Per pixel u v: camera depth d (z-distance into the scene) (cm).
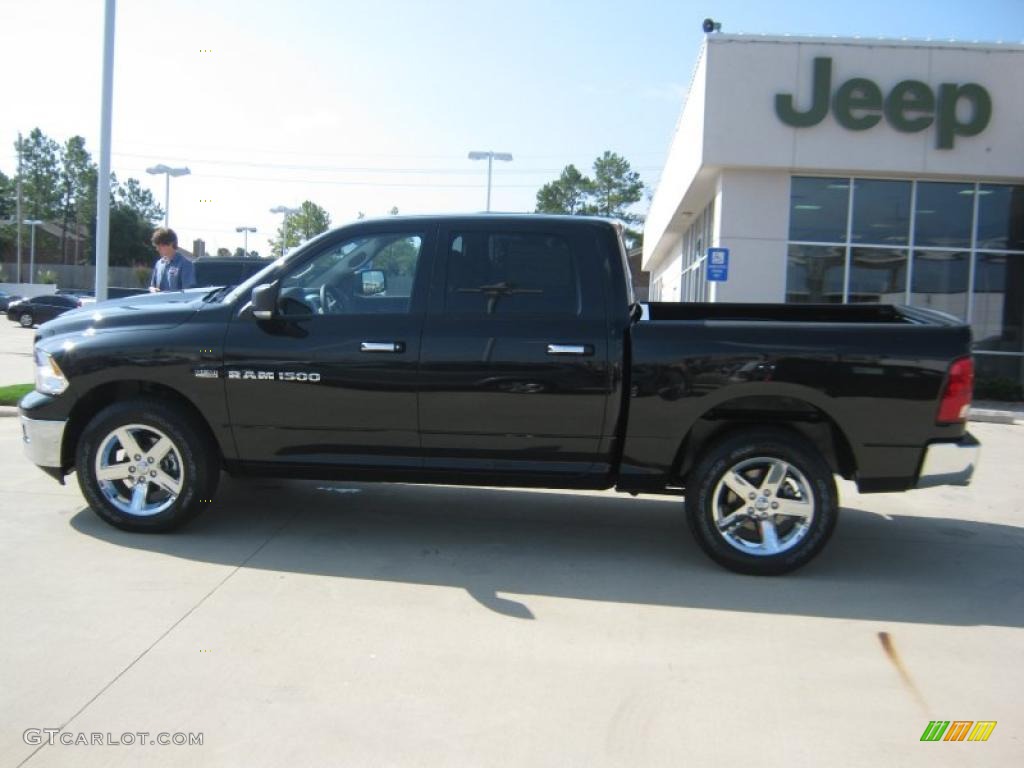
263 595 467
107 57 1159
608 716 349
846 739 337
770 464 518
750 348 507
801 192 1617
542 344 518
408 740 327
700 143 1602
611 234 537
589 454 529
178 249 919
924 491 774
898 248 1623
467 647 410
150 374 540
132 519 554
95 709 343
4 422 960
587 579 511
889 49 1538
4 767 302
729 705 362
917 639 437
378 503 662
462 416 526
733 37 1551
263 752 316
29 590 462
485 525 616
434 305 533
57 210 9281
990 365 1638
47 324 591
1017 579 533
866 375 504
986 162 1547
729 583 512
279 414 537
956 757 325
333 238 548
